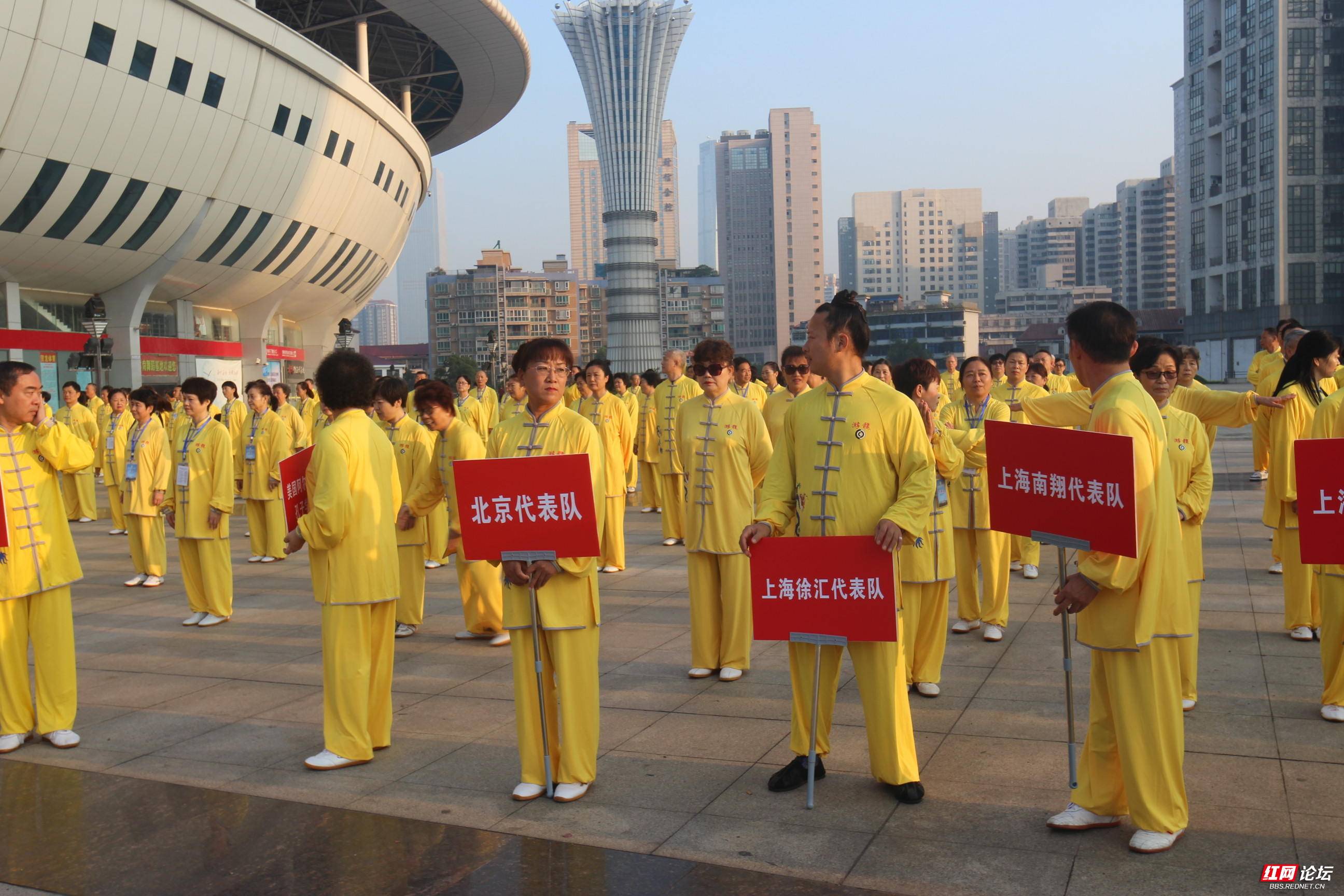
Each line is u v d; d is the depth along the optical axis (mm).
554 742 5184
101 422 20484
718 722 6133
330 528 5375
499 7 50375
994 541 7801
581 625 5000
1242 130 91250
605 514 5184
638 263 96375
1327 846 4195
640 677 7195
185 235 38469
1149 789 4191
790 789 5020
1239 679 6543
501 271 131875
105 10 29328
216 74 34719
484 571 8391
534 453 5227
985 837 4414
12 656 6027
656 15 91750
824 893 3955
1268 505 7625
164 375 43469
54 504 6188
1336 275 85625
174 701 6977
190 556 9398
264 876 4266
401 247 62562
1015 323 177125
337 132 43688
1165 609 4191
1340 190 85375
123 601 10609
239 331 50281
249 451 12961
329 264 51125
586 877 4145
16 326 35469
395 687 7148
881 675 4789
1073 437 4180
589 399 11969
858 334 4895
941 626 6527
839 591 4758
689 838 4500
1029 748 5484
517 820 4762
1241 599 8773
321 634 8953
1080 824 4410
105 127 31281
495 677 7387
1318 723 5676
